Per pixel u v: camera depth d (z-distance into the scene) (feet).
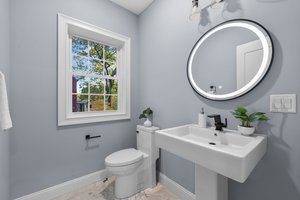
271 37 2.98
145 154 5.59
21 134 4.33
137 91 7.27
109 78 6.77
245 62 3.40
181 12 4.96
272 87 2.98
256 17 3.22
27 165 4.44
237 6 3.54
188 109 4.77
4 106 2.84
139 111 7.24
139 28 7.17
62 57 4.97
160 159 5.85
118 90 7.00
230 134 3.30
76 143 5.40
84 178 5.55
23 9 4.30
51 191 4.82
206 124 4.13
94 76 6.33
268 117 3.03
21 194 4.35
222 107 3.85
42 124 4.67
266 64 3.03
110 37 6.25
